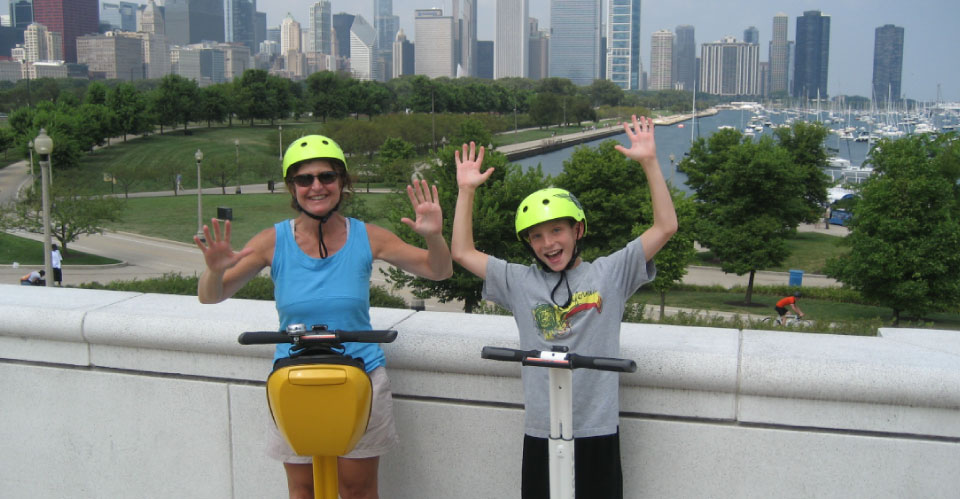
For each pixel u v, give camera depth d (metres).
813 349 3.36
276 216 69.62
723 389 3.26
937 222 36.09
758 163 45.16
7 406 4.23
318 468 2.94
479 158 3.36
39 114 108.81
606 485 3.01
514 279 3.15
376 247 3.28
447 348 3.51
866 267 36.28
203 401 3.89
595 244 43.94
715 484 3.33
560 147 179.50
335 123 130.38
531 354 2.69
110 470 4.11
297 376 2.71
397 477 3.72
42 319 4.05
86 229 50.72
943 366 3.07
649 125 3.20
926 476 3.10
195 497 3.99
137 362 3.98
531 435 3.05
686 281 51.41
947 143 43.38
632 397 3.39
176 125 157.88
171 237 59.53
